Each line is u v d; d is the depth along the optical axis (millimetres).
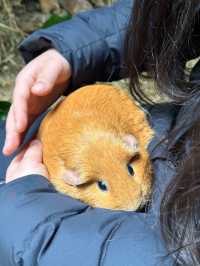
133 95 698
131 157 614
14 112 686
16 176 634
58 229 540
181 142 547
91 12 807
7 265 563
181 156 536
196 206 471
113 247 512
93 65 775
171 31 598
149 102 693
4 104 1117
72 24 785
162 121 658
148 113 678
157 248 501
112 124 628
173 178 497
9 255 551
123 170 608
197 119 501
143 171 613
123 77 744
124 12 794
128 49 663
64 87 757
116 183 601
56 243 531
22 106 684
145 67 661
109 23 791
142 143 643
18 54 1429
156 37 617
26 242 542
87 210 572
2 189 599
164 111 669
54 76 721
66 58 746
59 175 620
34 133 700
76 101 651
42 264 529
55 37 758
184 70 625
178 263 478
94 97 648
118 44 782
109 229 528
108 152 608
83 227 534
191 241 468
